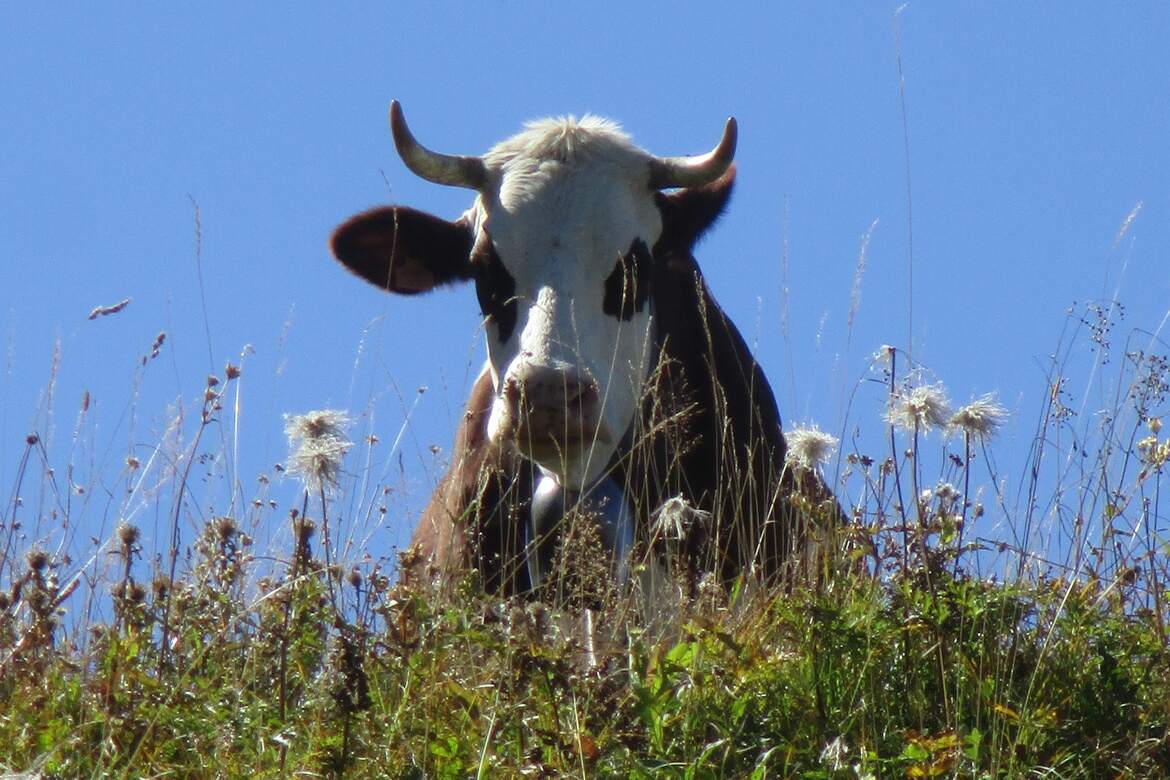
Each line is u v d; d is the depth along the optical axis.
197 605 14.66
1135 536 15.41
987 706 13.02
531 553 19.67
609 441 19.44
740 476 20.55
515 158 20.86
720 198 21.30
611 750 12.47
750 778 12.22
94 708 13.27
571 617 15.84
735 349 22.00
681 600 15.84
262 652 14.09
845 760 12.53
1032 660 13.68
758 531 20.42
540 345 18.91
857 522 15.27
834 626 13.65
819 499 18.86
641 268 20.31
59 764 12.53
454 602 15.24
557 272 19.72
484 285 20.20
